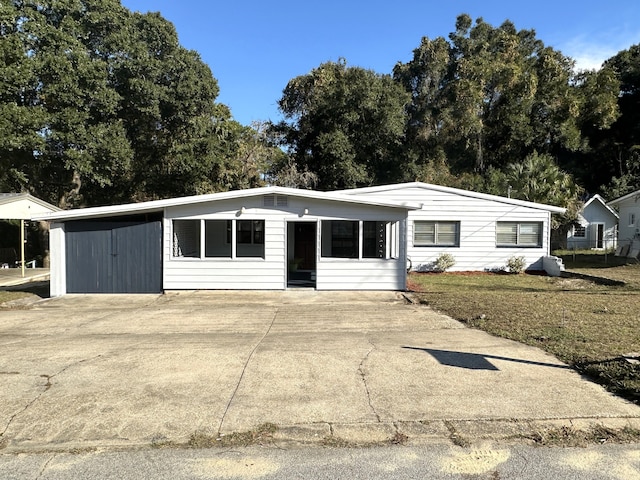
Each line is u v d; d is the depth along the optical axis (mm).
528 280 14336
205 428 3502
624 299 9664
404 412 3764
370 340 6332
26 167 20109
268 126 31578
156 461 3051
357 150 29578
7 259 21672
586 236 29328
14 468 2969
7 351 5820
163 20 23594
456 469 2941
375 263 12094
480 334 6629
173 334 6914
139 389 4344
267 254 12094
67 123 18641
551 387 4301
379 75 30219
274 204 12086
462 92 30969
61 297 11367
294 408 3861
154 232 11922
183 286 11953
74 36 20062
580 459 3051
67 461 3055
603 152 36469
